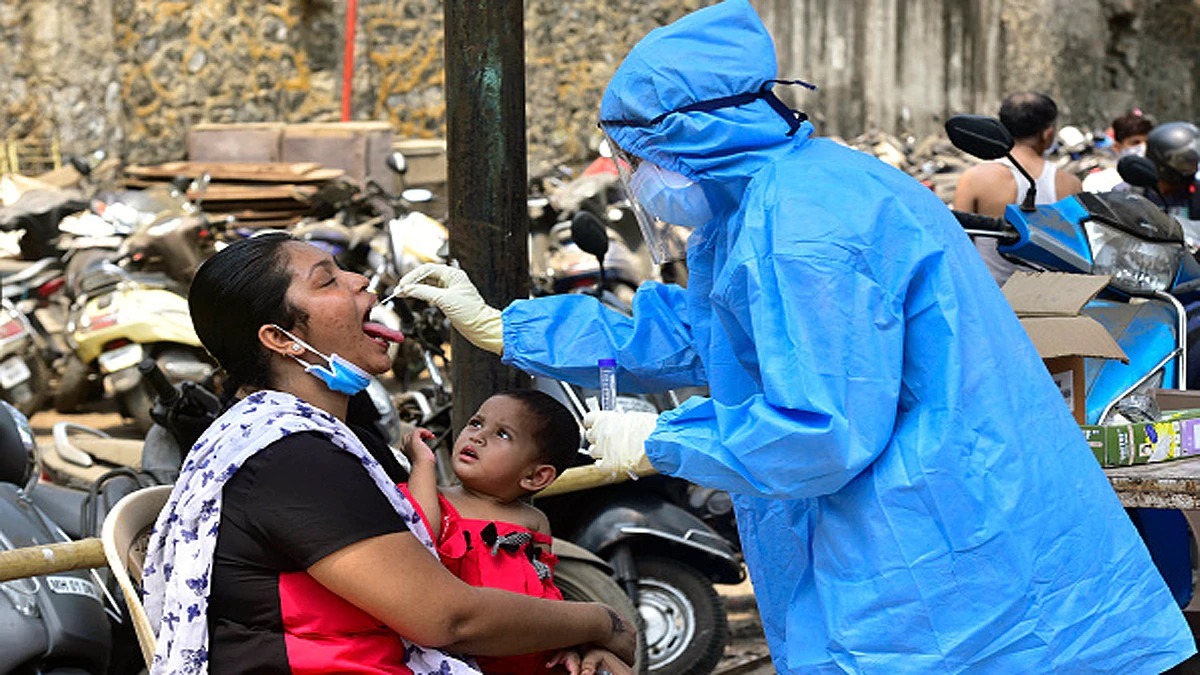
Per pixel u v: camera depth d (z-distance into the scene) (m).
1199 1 27.20
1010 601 2.59
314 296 2.60
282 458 2.44
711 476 2.63
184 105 14.36
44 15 14.27
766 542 2.94
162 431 4.99
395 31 15.59
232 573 2.45
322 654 2.44
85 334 7.90
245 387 2.71
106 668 3.89
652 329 3.28
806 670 2.71
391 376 9.41
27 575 3.05
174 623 2.46
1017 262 4.25
